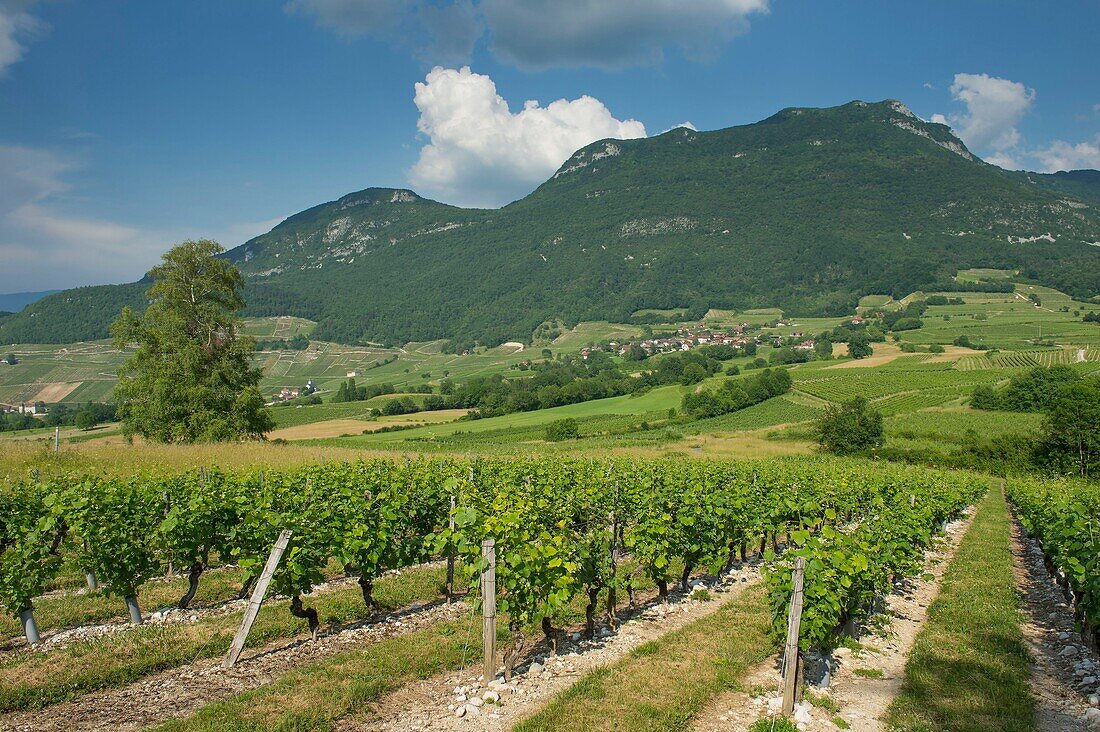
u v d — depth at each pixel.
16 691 7.63
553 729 7.02
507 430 79.88
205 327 38.34
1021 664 9.35
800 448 65.25
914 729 7.25
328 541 10.38
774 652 9.75
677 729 7.21
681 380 116.19
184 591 12.34
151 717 7.35
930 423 74.19
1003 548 20.44
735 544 15.42
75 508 10.85
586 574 9.98
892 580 13.80
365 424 88.50
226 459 27.67
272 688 7.87
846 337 160.88
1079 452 51.22
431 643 9.71
